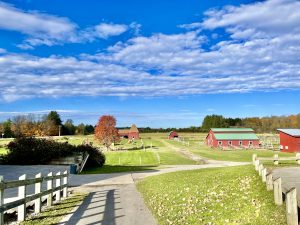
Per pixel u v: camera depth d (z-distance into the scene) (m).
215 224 11.11
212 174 22.58
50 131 152.25
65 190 19.25
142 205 16.12
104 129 91.69
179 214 13.11
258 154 65.81
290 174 19.94
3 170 31.41
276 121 187.12
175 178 24.41
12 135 138.75
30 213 13.73
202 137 157.50
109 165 48.16
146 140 142.88
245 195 13.87
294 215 8.84
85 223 12.03
